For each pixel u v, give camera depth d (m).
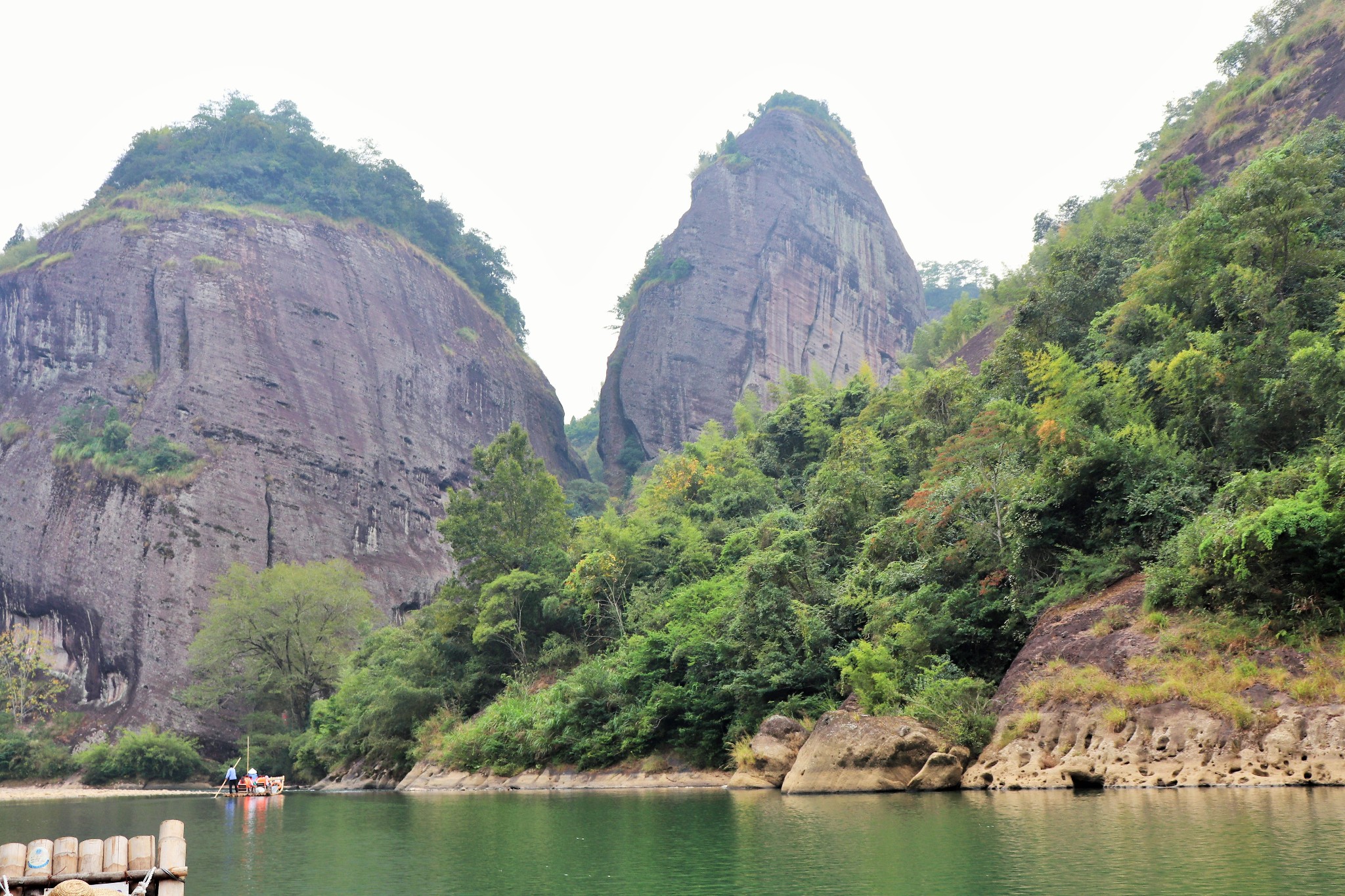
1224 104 68.50
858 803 22.53
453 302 140.75
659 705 35.88
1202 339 30.25
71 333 109.94
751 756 30.62
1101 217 70.06
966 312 82.69
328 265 122.56
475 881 13.51
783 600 34.06
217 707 85.75
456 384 133.00
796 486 58.25
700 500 59.38
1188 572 24.09
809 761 27.25
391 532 114.12
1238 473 26.05
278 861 16.92
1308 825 13.81
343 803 36.75
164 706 89.31
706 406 134.25
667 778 34.91
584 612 50.53
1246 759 20.02
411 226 145.62
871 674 28.95
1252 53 75.69
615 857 15.34
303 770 63.28
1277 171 34.59
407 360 125.81
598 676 39.56
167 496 97.56
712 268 142.62
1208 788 19.77
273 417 107.75
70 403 107.06
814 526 41.19
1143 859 11.84
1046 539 29.77
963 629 29.42
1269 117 63.56
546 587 52.03
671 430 134.38
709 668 35.38
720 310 139.62
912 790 24.94
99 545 96.69
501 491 57.34
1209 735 20.84
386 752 51.00
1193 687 21.86
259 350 110.25
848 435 50.84
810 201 150.12
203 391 104.81
